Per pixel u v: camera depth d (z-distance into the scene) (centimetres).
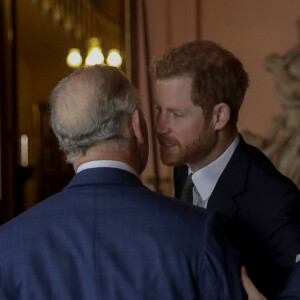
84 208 140
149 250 135
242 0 719
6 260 138
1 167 721
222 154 187
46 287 134
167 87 176
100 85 142
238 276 137
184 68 174
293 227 172
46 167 982
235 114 185
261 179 183
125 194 141
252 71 722
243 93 184
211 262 135
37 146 995
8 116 726
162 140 183
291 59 707
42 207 144
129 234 136
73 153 147
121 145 145
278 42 714
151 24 724
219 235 139
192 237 136
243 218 179
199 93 174
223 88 176
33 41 1003
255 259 177
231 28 721
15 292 136
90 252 135
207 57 176
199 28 722
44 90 1037
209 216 141
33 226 140
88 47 855
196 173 192
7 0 725
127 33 727
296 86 698
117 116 143
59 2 917
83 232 137
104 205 140
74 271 134
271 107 715
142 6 724
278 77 709
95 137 142
